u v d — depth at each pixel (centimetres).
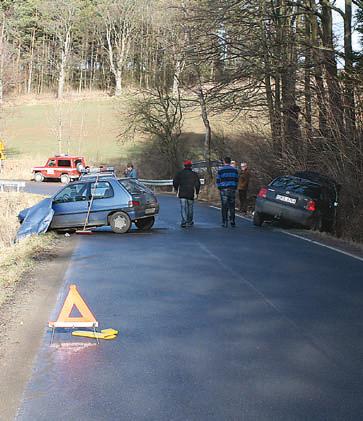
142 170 4594
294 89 2245
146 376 536
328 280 967
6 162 5391
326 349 611
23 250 1266
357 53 2203
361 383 518
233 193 1816
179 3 3612
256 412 457
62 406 473
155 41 4453
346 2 2208
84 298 839
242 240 1481
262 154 2530
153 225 1884
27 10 9381
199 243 1423
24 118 8319
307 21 2400
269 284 934
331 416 450
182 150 4428
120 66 8831
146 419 446
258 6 2202
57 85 10119
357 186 1819
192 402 477
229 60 2331
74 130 7500
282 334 664
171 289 897
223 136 3503
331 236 1605
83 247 1370
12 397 492
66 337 657
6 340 644
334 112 1952
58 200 1684
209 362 572
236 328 688
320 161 2050
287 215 1725
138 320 725
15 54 8531
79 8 9356
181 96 4206
